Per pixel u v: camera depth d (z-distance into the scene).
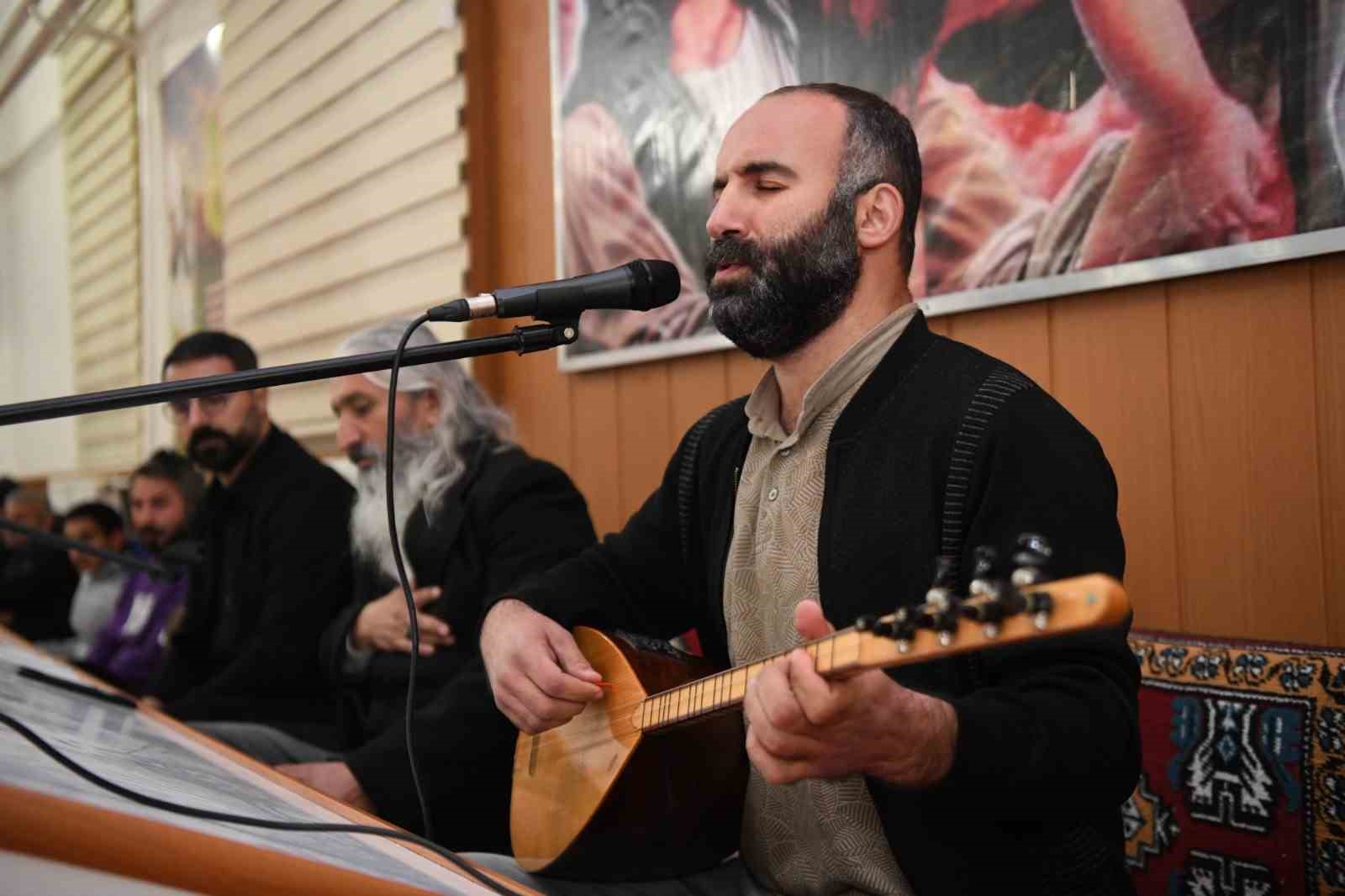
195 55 5.26
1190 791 1.57
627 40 2.90
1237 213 1.74
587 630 1.64
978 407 1.29
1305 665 1.48
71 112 7.08
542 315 1.28
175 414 2.99
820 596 1.35
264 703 2.70
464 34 3.38
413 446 2.37
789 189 1.39
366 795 1.95
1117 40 1.88
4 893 0.59
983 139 2.09
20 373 8.45
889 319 1.40
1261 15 1.70
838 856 1.33
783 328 1.41
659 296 1.29
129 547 4.48
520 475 2.25
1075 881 1.23
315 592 2.77
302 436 4.34
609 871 1.52
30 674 1.65
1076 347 2.00
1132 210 1.87
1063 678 1.13
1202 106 1.77
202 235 5.27
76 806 0.63
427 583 2.28
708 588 1.58
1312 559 1.71
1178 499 1.87
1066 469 1.22
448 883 0.83
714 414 1.66
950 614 0.81
